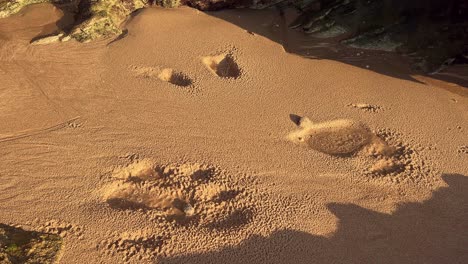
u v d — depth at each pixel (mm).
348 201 18703
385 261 16844
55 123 21484
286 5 28219
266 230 17422
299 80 23828
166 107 22281
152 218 17766
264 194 18797
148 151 20266
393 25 25781
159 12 27672
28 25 26906
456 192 19156
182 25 26906
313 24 26984
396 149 20875
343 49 26000
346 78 24094
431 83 24078
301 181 19344
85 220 17516
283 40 26594
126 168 19625
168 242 16922
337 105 22609
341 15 26672
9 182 18797
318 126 21781
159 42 25734
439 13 24875
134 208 18375
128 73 24062
